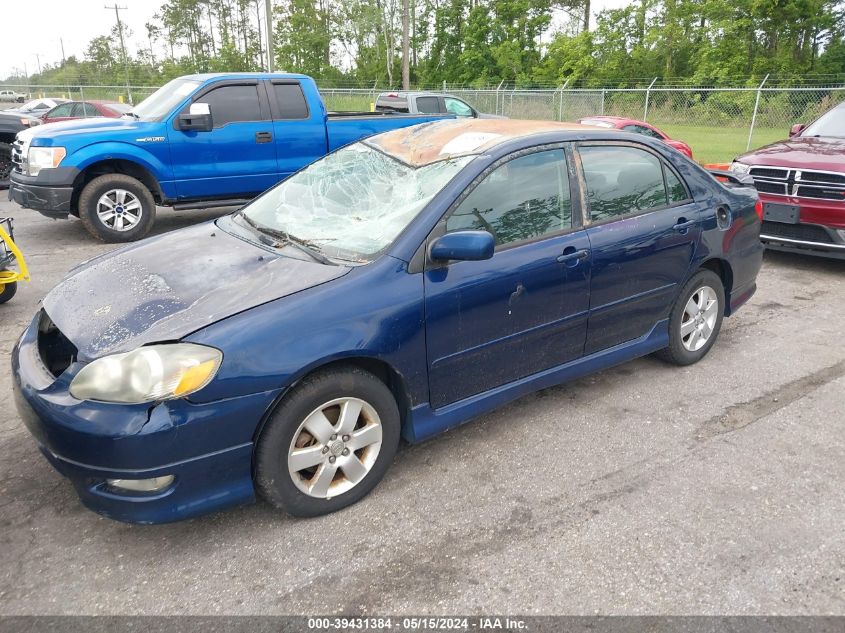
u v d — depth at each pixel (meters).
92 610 2.32
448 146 3.47
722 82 34.28
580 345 3.63
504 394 3.34
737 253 4.38
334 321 2.65
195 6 69.94
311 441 2.75
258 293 2.68
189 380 2.37
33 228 8.87
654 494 3.00
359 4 45.31
